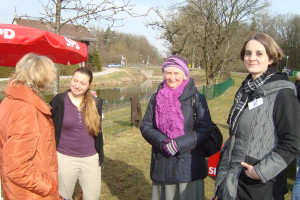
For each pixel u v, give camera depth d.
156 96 2.36
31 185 1.56
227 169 1.76
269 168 1.48
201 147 2.30
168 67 2.23
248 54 1.72
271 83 1.59
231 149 1.73
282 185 1.66
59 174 2.55
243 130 1.65
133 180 3.99
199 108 2.21
